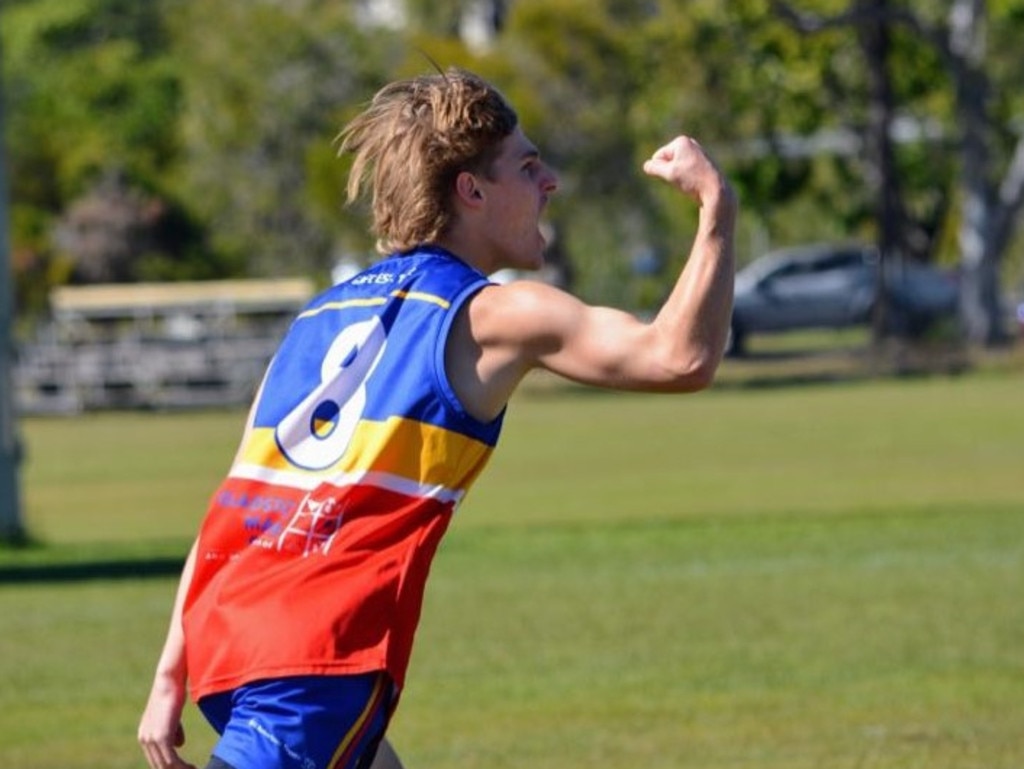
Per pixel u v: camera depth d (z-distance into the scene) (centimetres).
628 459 9025
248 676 1502
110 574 5544
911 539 5728
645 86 15912
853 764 2962
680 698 3531
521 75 17125
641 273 19038
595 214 18262
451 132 1590
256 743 1485
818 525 6159
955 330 15612
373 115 1633
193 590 1562
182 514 7375
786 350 17212
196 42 18675
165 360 14612
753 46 15275
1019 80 15950
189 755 3188
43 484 8725
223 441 11188
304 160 18275
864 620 4316
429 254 1590
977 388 12850
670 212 17888
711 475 8112
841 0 15100
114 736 3341
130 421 13425
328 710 1493
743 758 3028
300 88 18125
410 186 1598
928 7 15500
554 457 9281
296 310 15500
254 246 19300
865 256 16925
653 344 1470
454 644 4159
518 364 1520
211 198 18762
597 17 16925
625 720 3350
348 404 1538
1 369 6519
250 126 18312
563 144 17312
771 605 4572
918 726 3231
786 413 11438
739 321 16538
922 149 16912
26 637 4409
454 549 5841
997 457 8394
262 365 14662
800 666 3800
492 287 1545
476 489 7869
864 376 14325
